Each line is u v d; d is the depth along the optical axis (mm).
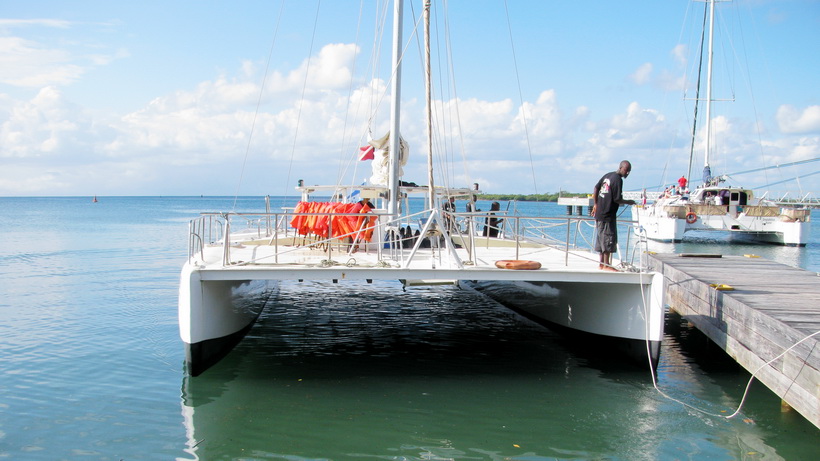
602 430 6152
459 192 11477
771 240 30875
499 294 12539
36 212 73438
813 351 5512
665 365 8320
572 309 9047
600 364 8242
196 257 8227
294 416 6434
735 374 7953
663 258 13453
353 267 7039
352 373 7832
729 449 5734
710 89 34500
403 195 11406
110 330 10102
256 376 7648
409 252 9141
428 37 6996
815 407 5469
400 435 6004
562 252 9406
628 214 56000
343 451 5652
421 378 7664
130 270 18359
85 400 6832
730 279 9906
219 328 7828
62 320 10883
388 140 11000
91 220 52406
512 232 12492
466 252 9328
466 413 6566
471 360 8445
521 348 9047
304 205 10281
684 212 29969
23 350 8820
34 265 19578
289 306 12109
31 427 6086
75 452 5555
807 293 8445
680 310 10508
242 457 5508
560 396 7074
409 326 10445
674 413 6594
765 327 6672
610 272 7211
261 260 7945
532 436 6012
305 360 8352
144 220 52375
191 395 6980
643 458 5566
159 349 8914
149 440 5824
